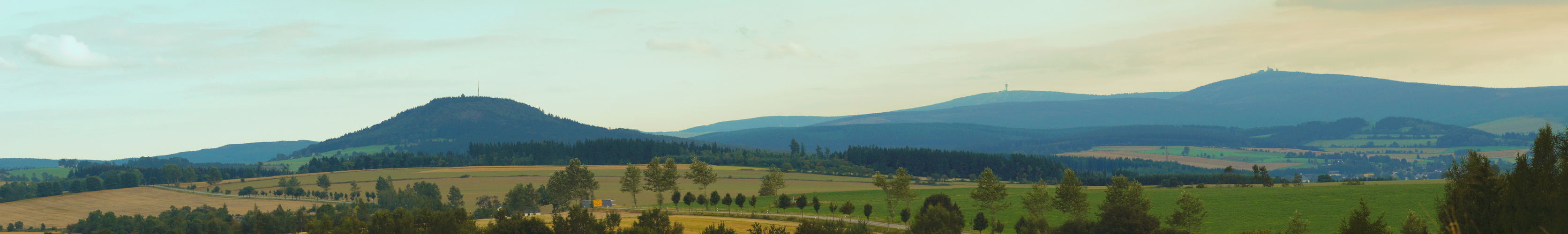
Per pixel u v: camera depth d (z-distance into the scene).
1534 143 20.12
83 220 160.50
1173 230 77.25
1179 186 188.75
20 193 197.88
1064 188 104.94
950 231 81.75
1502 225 19.73
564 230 82.31
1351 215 26.44
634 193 157.50
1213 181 195.38
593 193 191.12
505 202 166.50
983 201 116.31
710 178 173.88
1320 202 128.12
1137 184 98.38
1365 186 150.50
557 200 170.12
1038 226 86.25
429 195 192.88
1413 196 130.38
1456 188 21.12
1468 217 20.39
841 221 96.94
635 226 81.06
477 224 106.44
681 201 167.00
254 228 131.50
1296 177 166.62
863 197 159.50
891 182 127.94
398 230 84.88
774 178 168.25
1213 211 123.12
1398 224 107.19
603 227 82.56
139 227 150.25
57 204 192.12
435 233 83.12
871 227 99.50
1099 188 192.62
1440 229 21.02
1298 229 91.00
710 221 105.75
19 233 151.75
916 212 115.25
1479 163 20.75
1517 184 19.55
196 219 137.50
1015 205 135.88
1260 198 134.50
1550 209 18.88
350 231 88.94
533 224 80.81
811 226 81.06
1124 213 71.88
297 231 129.88
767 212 130.25
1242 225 109.50
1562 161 19.20
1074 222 78.50
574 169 171.38
